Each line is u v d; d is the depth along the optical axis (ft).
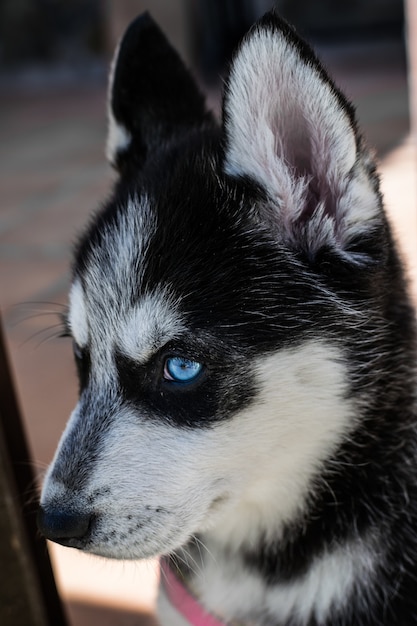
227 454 1.75
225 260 1.78
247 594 1.88
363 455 1.83
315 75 1.69
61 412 2.68
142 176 1.93
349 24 9.80
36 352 3.04
